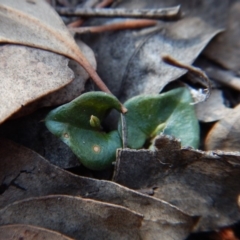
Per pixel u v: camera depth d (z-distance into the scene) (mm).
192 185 160
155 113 173
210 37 196
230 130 170
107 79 190
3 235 152
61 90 169
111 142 166
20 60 165
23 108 163
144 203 156
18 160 158
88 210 154
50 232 153
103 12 203
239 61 197
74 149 160
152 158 160
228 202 158
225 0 205
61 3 213
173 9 201
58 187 157
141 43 196
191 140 168
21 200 155
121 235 153
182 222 154
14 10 178
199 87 188
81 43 188
